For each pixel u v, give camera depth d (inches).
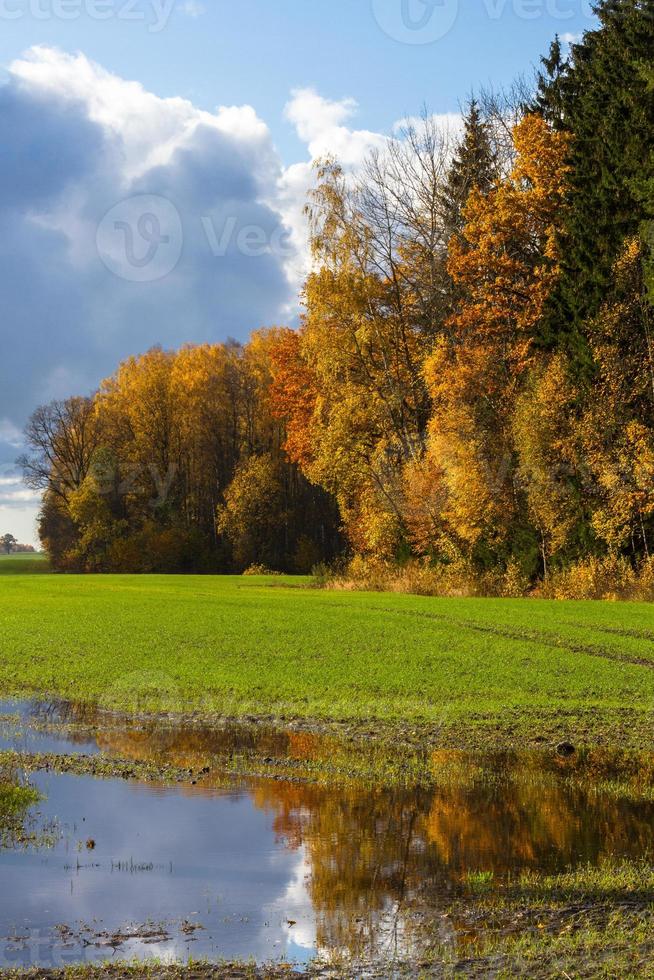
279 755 582.6
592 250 1953.7
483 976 271.3
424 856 387.9
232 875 362.9
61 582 2303.2
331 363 2214.6
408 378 2279.8
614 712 727.1
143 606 1542.8
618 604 1508.4
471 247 2262.6
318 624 1267.2
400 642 1093.8
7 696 796.0
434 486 2070.6
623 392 1835.6
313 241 2180.1
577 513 1849.2
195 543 3590.1
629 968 272.1
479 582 1894.7
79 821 433.7
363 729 663.1
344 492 2338.8
